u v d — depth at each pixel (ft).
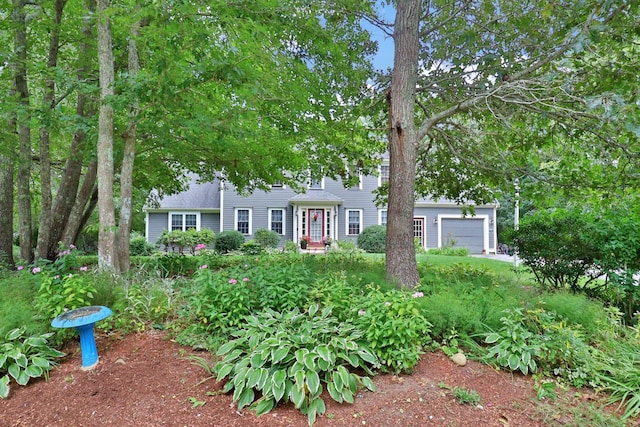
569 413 7.51
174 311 11.88
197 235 53.01
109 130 16.10
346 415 7.15
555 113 14.34
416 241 55.42
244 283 11.22
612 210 15.66
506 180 19.35
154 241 58.65
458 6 18.03
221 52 15.23
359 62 20.47
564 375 8.91
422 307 10.87
